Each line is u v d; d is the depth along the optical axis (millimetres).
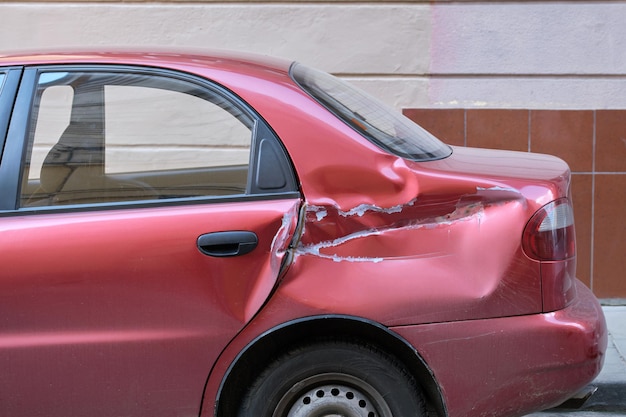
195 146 2893
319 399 2812
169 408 2787
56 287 2732
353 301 2695
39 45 5785
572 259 2861
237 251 2721
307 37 5688
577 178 5395
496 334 2715
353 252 2740
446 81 5645
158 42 5750
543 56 5547
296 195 2781
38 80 2965
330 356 2771
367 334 2789
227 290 2723
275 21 5691
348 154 2791
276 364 2789
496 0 5539
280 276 2727
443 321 2707
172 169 2889
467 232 2740
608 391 4078
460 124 5477
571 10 5488
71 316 2744
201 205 2799
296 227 2744
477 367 2727
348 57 5684
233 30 5719
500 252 2725
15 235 2768
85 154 2924
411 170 2773
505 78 5602
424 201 2754
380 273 2721
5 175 2871
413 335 2709
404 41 5625
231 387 2832
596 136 5348
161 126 2922
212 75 2922
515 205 2756
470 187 2758
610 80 5520
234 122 2873
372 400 2803
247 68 2977
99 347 2744
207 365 2752
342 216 2748
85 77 2963
